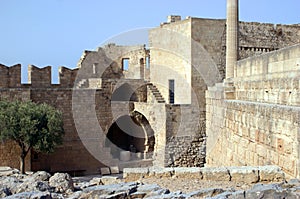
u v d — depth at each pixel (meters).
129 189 12.99
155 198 11.57
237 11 28.23
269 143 16.66
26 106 38.00
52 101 43.94
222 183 15.55
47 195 12.02
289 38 42.06
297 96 15.73
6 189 13.11
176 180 16.27
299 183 12.48
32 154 42.72
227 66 28.25
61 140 40.12
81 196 13.13
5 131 36.62
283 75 17.81
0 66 41.31
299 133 13.74
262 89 19.83
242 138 20.30
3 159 40.91
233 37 28.11
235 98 24.20
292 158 14.38
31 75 43.25
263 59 20.33
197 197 12.12
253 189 11.08
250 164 19.00
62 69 45.38
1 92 40.88
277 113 15.78
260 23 41.03
